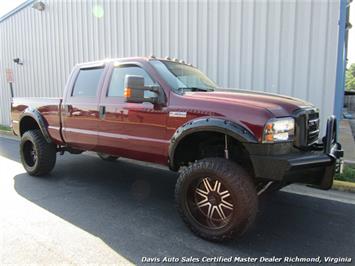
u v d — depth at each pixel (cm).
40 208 430
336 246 330
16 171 629
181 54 808
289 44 654
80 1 1049
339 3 601
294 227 375
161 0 831
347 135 959
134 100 375
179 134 362
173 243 335
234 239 330
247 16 696
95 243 333
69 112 512
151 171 628
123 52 940
